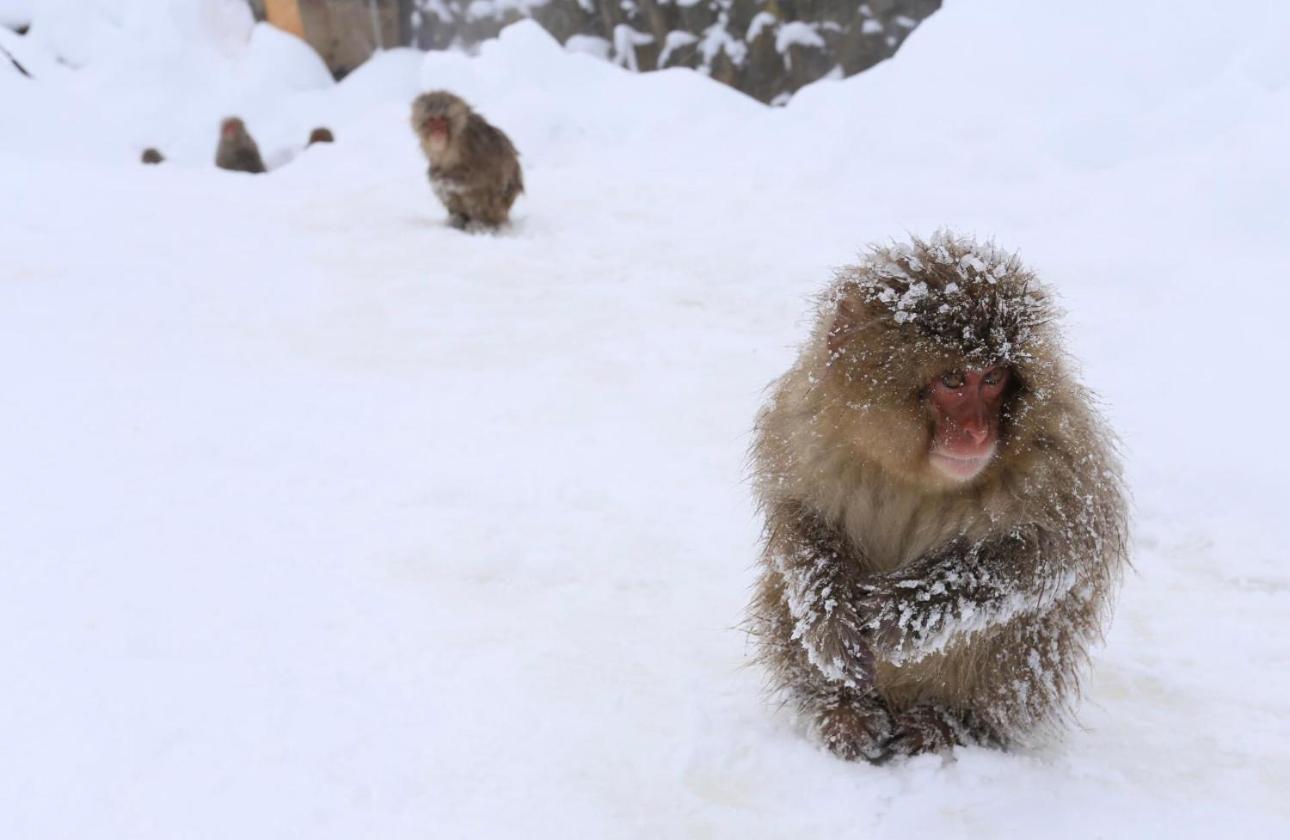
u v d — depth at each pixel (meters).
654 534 2.82
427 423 3.43
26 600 2.37
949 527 1.95
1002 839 1.90
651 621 2.46
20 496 2.79
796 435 2.01
